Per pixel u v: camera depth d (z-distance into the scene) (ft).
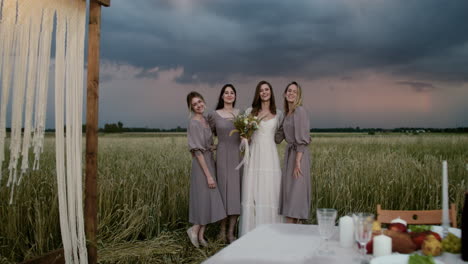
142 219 14.25
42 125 8.25
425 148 30.81
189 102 13.03
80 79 9.52
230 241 13.26
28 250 11.14
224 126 12.87
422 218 6.87
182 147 28.96
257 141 12.53
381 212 6.89
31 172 15.38
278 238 5.91
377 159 20.35
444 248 4.94
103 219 13.69
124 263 11.63
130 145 34.30
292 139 11.99
